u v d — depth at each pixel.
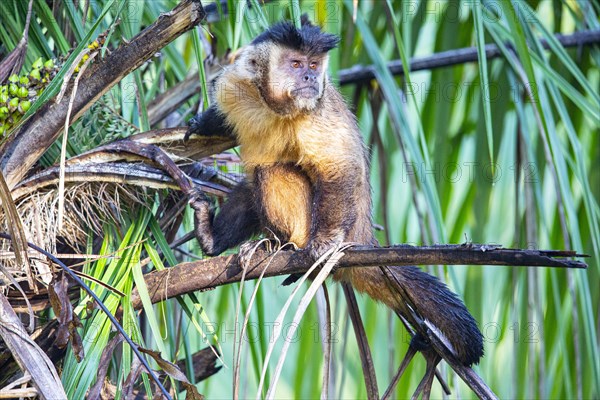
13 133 8.39
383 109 12.59
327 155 9.82
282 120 9.88
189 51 12.50
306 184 10.16
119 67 8.09
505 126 11.72
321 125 9.91
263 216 10.22
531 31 11.09
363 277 9.11
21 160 8.38
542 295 11.06
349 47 12.55
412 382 11.55
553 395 10.90
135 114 10.32
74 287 8.71
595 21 12.30
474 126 11.92
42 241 8.53
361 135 10.72
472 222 11.43
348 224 9.64
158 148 9.09
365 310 11.77
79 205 9.01
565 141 12.06
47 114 8.35
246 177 10.32
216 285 8.28
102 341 7.62
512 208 11.60
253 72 10.10
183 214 10.09
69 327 7.23
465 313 8.50
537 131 11.88
